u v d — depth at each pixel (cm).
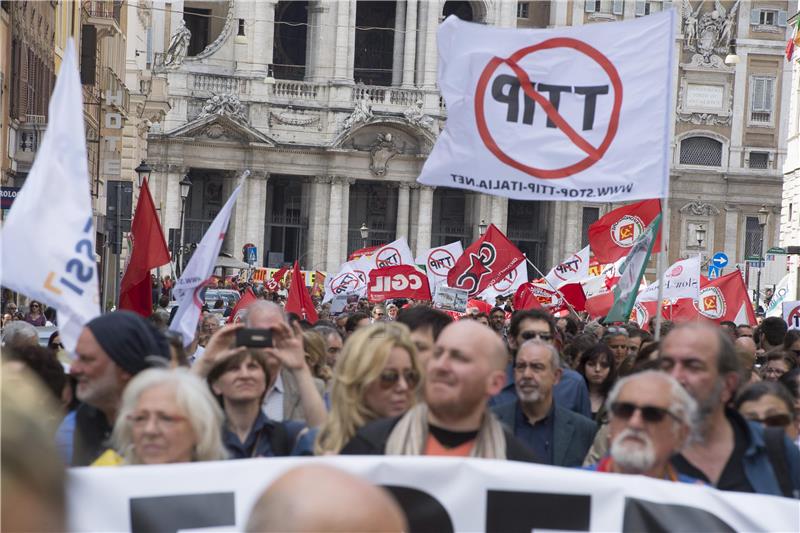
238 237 9862
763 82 10462
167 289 5803
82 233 954
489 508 701
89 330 851
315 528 319
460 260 3331
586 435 1123
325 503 321
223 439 895
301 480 327
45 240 948
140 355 850
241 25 9831
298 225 10306
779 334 2192
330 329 1536
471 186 1317
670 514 697
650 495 700
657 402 743
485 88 1313
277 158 9906
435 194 10694
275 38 10731
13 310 3181
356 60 10875
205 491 689
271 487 328
